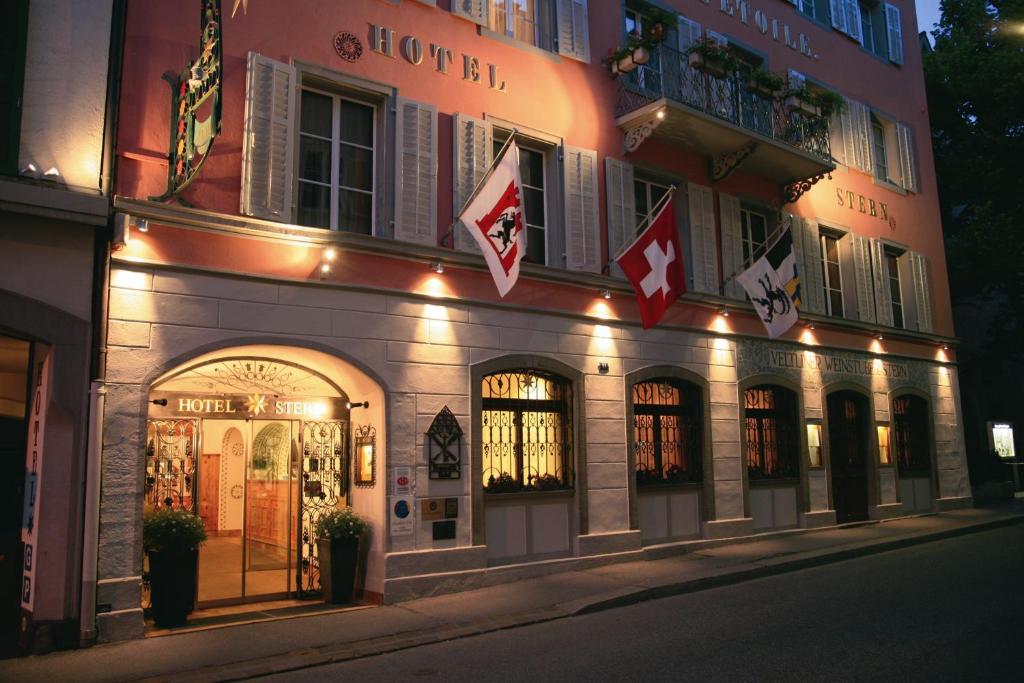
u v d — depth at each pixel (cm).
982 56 2241
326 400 1067
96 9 863
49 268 802
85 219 807
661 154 1430
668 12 1397
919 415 1928
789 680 641
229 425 991
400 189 1074
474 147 1159
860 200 1852
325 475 1059
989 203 2106
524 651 768
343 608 966
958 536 1560
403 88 1111
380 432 1022
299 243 973
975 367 2414
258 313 934
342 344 992
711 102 1391
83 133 838
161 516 884
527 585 1080
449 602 986
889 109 2012
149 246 874
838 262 1792
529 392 1199
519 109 1234
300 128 1041
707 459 1388
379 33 1098
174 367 876
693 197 1461
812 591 1022
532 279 1190
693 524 1368
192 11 952
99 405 811
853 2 1948
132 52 903
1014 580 1041
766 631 808
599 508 1220
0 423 855
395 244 1038
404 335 1049
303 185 1038
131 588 820
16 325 775
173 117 911
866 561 1273
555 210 1258
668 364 1356
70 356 801
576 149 1288
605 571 1165
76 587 785
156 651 770
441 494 1052
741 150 1454
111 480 823
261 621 895
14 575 848
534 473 1188
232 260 926
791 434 1577
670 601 1002
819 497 1591
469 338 1109
